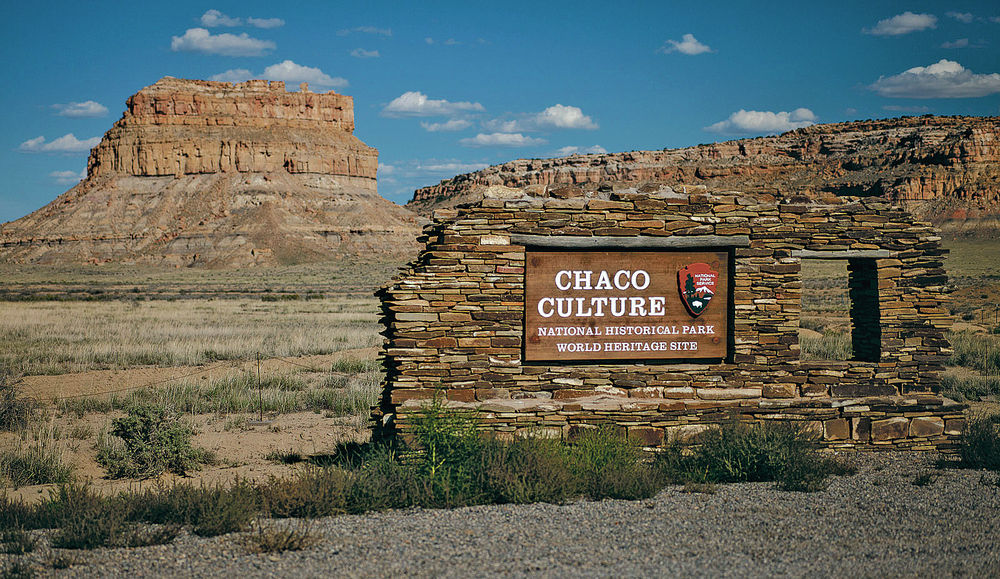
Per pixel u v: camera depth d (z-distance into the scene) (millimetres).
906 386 10797
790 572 5703
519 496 7941
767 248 10516
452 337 9859
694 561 5957
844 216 10703
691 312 10406
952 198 161250
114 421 11406
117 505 7664
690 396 10336
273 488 8258
